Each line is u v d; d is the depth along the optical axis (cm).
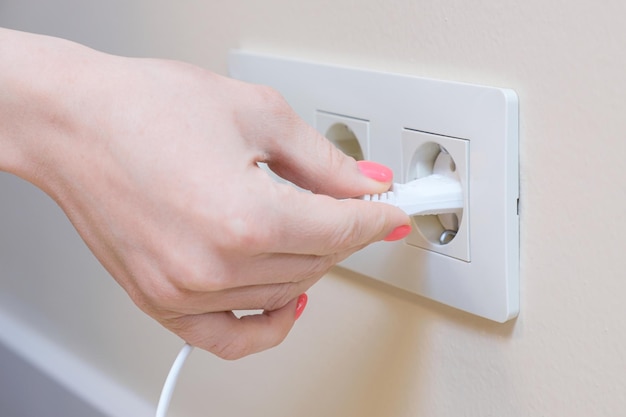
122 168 30
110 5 57
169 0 52
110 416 65
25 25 67
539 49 32
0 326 78
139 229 30
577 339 33
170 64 31
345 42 41
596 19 30
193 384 58
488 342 37
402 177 38
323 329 46
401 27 38
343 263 43
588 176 31
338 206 30
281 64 44
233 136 30
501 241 34
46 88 31
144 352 62
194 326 32
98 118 30
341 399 46
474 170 34
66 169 31
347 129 42
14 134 32
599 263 31
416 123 37
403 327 41
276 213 28
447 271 37
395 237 33
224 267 29
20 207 73
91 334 68
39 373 73
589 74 30
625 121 29
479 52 34
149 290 31
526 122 33
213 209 28
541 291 34
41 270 73
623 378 31
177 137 29
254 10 46
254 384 53
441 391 39
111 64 31
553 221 33
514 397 36
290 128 31
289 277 31
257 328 34
